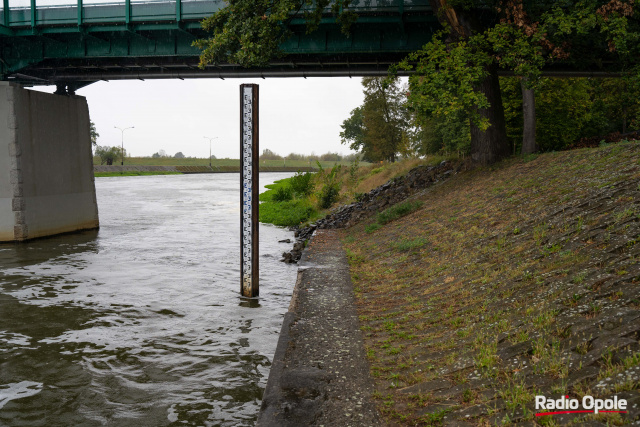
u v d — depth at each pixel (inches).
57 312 388.5
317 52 879.7
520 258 301.1
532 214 375.9
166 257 637.9
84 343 318.7
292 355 234.2
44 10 870.4
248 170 431.5
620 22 574.6
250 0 667.4
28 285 481.1
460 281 314.0
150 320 369.7
